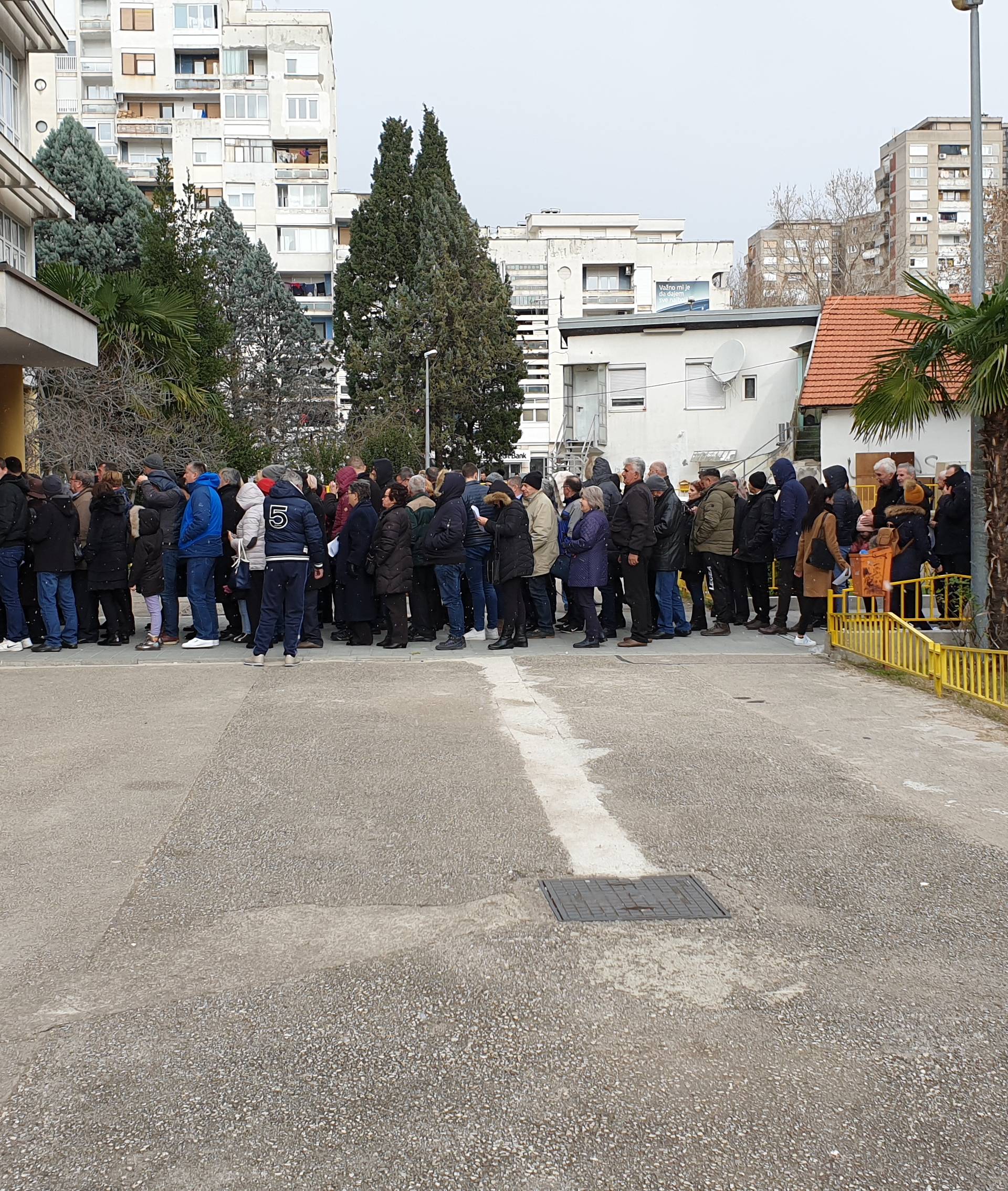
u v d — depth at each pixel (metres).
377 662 11.08
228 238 50.34
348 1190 2.91
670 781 6.78
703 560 13.16
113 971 4.23
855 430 11.53
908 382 10.85
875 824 6.00
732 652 11.73
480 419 51.50
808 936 4.55
